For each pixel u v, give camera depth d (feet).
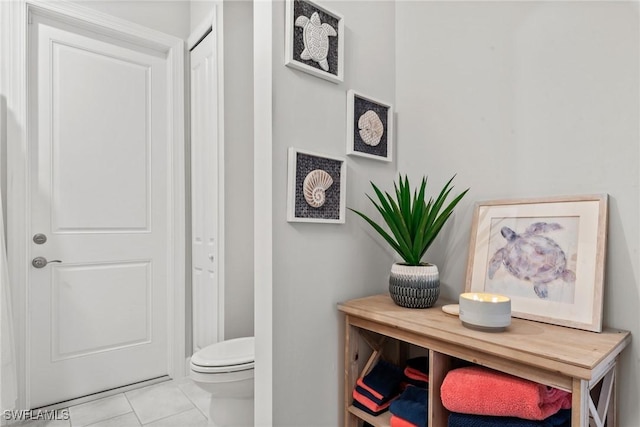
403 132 5.46
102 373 7.16
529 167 4.12
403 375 4.60
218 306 7.07
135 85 7.64
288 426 4.14
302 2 4.36
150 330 7.75
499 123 4.39
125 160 7.48
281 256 4.11
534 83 4.09
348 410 4.54
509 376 3.14
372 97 5.21
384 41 5.43
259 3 4.27
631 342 3.38
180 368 7.94
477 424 3.14
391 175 5.47
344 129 4.82
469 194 4.67
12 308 6.14
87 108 7.04
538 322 3.68
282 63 4.17
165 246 7.97
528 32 4.15
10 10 6.14
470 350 3.29
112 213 7.30
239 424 5.53
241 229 7.38
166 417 6.27
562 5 3.88
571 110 3.81
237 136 7.31
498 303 3.28
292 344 4.20
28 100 6.40
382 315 4.00
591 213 3.58
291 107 4.25
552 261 3.75
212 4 7.27
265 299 4.13
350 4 4.95
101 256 7.17
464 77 4.74
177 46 8.09
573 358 2.64
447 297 4.91
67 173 6.81
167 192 8.01
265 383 4.12
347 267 4.82
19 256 6.22
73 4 6.75
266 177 4.12
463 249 4.73
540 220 3.93
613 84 3.54
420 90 5.24
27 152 6.31
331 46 4.63
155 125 7.88
